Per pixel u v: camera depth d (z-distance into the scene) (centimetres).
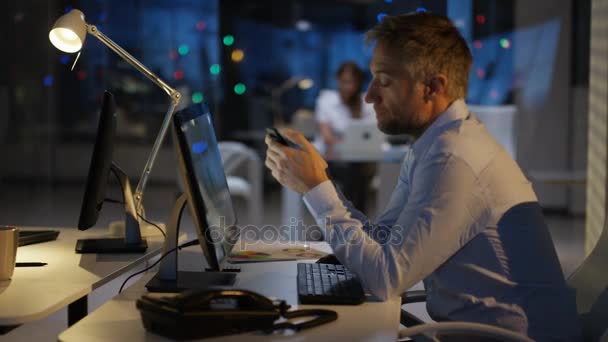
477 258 156
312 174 161
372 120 567
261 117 968
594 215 350
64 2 900
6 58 877
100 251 196
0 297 144
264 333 126
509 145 541
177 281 160
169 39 920
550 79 701
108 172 193
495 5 738
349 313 141
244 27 989
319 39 1016
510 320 155
